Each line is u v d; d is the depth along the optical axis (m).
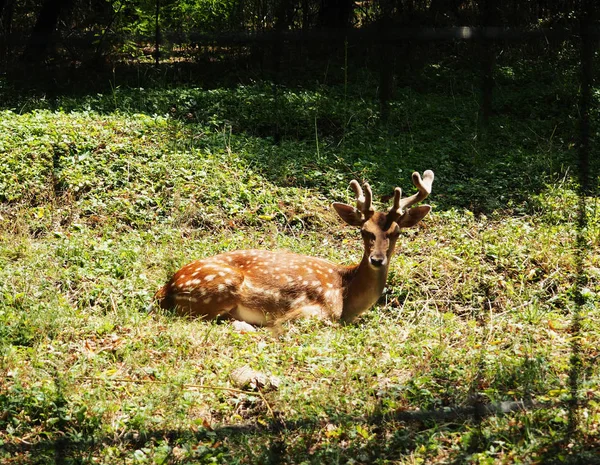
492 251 9.20
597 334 7.29
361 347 7.14
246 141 12.79
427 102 15.41
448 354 6.89
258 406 6.19
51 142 11.45
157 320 7.72
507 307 8.25
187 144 12.37
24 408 5.99
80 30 19.11
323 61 17.59
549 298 8.44
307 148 13.01
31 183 10.59
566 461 5.05
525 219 10.59
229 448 5.61
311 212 10.67
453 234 9.91
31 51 16.62
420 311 8.24
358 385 6.33
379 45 16.84
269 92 15.42
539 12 18.23
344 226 10.52
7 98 15.05
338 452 5.39
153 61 17.61
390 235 7.93
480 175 12.09
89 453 5.56
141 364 6.75
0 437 5.73
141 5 17.66
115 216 10.27
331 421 5.86
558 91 15.82
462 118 14.67
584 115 13.80
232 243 9.71
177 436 5.75
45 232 9.91
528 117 15.07
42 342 7.02
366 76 16.83
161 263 9.05
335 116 14.19
